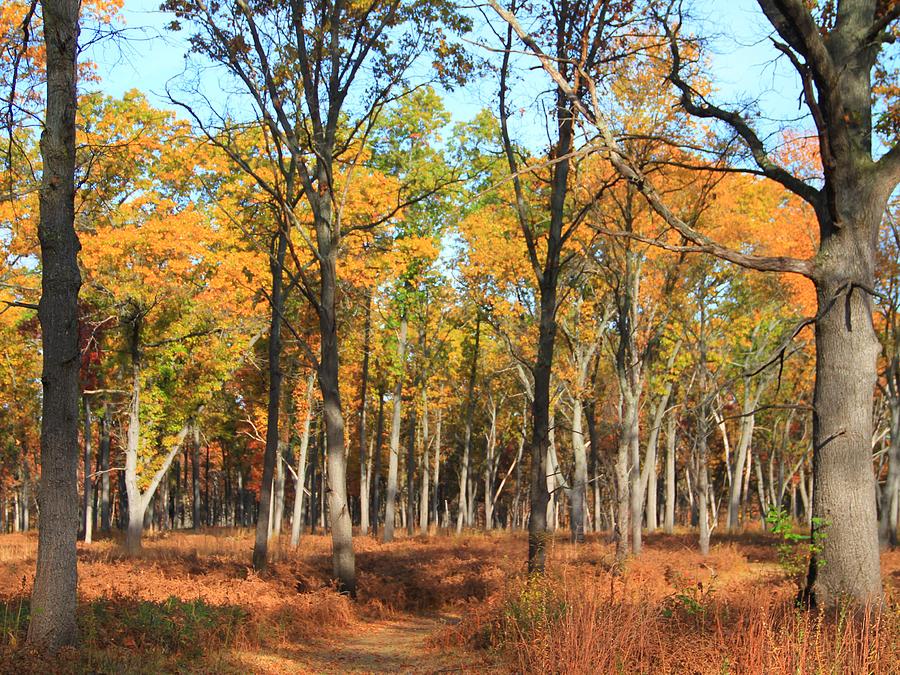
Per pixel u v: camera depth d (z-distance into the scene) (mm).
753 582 12055
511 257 25172
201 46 15906
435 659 10188
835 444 8516
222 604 12453
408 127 29141
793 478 50406
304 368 29875
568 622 7781
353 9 16266
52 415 8125
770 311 25422
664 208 8977
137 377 26891
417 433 48562
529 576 12352
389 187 22812
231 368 28453
